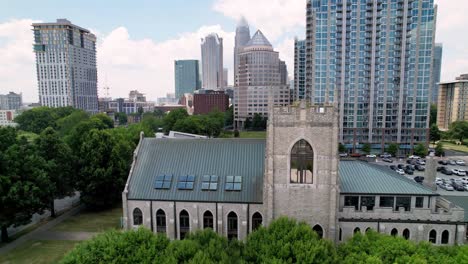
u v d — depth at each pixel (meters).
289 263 30.94
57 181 67.75
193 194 49.69
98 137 72.94
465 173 107.88
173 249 34.59
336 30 147.25
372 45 144.38
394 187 47.31
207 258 31.88
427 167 51.59
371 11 143.12
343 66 148.12
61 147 69.62
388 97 145.88
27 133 173.75
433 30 138.12
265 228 37.78
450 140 187.62
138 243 35.09
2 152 54.97
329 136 41.44
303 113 41.25
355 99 148.75
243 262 32.22
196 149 55.16
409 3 139.00
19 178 55.16
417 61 141.00
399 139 147.00
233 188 49.31
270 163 42.38
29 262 49.38
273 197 43.22
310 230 35.81
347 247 36.84
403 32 140.75
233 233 49.38
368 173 50.25
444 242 44.62
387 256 33.66
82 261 32.22
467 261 32.19
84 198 70.75
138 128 115.31
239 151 53.88
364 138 150.00
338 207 43.97
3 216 53.25
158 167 53.66
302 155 42.47
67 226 63.72
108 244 34.16
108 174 70.38
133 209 51.03
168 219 50.09
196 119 162.25
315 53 150.38
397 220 44.66
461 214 43.88
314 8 149.88
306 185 42.66
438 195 45.75
